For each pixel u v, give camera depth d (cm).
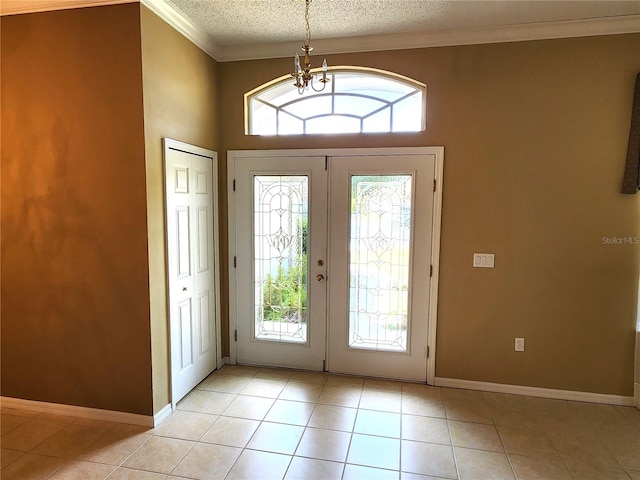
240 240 331
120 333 247
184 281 278
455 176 290
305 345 329
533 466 211
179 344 274
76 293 251
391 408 271
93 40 233
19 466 209
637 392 272
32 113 245
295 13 253
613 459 217
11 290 261
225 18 261
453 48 283
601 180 269
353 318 319
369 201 307
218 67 321
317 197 314
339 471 206
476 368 300
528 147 278
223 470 206
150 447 226
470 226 291
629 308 273
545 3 237
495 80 278
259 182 325
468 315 297
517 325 290
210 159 310
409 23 267
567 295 281
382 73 300
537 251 283
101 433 240
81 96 237
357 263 314
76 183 243
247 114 324
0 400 272
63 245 250
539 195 279
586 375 283
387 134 298
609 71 262
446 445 229
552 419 258
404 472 205
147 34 232
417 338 308
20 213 253
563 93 269
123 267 242
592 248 275
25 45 242
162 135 248
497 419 258
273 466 210
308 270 321
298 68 188
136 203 236
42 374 263
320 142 309
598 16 252
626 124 262
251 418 257
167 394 261
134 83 229
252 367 336
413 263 302
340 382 310
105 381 253
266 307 335
